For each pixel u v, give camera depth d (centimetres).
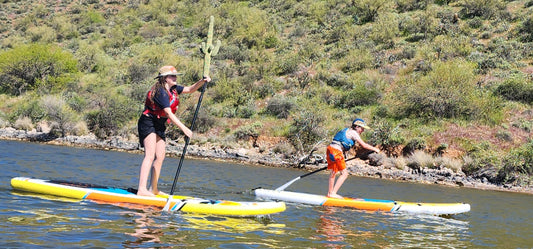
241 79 3019
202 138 2364
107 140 2402
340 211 830
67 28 5419
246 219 679
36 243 469
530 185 1648
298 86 2900
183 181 1121
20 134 2480
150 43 4491
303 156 2048
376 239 611
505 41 2941
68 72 3709
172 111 733
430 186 1551
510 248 626
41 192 739
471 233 710
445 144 1967
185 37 4531
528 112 2203
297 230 631
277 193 926
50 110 2608
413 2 3822
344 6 4181
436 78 2369
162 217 638
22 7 6481
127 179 1048
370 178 1684
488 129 2086
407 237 640
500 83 2433
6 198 678
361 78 2795
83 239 496
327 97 2686
